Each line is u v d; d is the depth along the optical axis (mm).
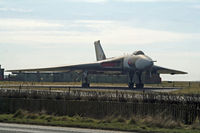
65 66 116938
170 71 122500
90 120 40250
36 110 51062
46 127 33969
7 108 53531
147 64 102000
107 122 39562
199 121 39031
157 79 156375
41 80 190750
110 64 115062
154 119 38531
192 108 41219
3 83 150125
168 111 42438
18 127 33250
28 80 190625
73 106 48375
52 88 96750
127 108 44781
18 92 56156
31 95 54406
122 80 176375
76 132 30469
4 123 37781
